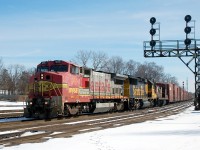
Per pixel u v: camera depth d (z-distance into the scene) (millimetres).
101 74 32750
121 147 11461
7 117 25766
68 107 25609
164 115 31594
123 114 33062
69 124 20312
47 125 19344
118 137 14141
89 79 29531
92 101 30359
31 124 19656
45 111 23812
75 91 26516
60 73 24812
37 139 13391
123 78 39344
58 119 24391
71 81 25828
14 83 106688
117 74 36844
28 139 13344
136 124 20922
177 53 30344
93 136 14469
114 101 36969
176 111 39688
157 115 31672
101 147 11438
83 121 22906
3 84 102375
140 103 46969
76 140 13156
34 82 24578
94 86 30750
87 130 17219
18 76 109375
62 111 24266
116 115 31047
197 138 13641
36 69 26141
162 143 12359
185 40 29578
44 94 24266
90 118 25938
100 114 32500
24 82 102125
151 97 52656
